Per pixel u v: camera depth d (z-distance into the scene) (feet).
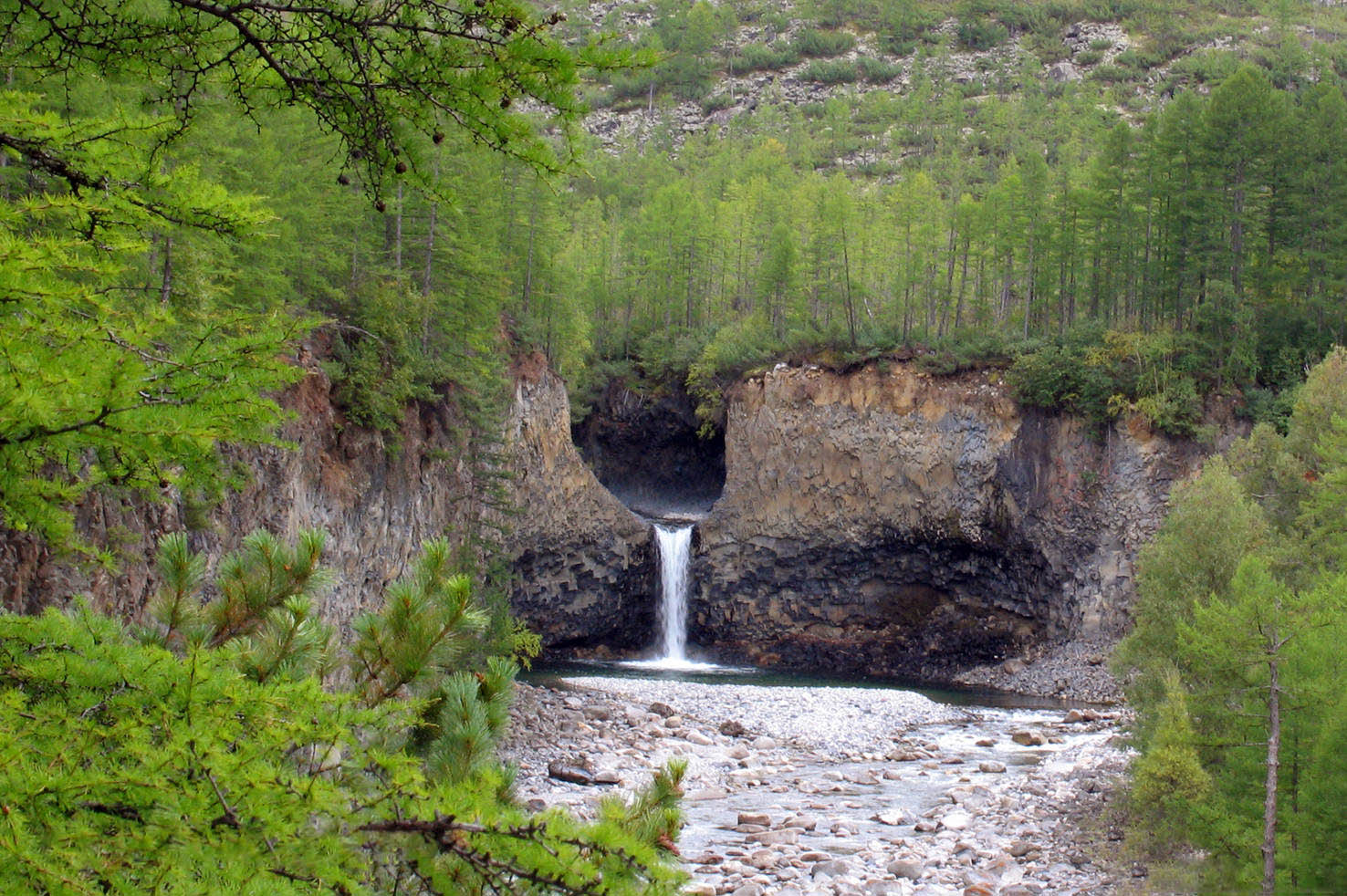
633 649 228.63
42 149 19.67
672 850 26.32
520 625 159.74
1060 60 595.06
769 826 85.97
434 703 30.68
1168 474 189.57
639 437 271.90
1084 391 195.93
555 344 234.38
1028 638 203.31
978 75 592.60
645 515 267.80
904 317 233.14
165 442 16.53
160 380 17.40
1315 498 121.90
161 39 21.39
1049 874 73.82
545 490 206.69
